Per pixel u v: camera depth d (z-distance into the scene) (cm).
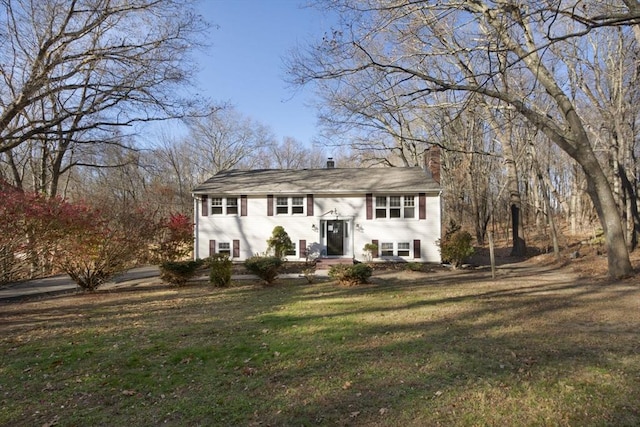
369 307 897
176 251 1673
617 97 1855
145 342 647
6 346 647
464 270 1723
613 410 362
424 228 1980
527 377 445
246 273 1716
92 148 2428
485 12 1080
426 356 529
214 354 567
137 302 1086
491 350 549
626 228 1791
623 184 1859
